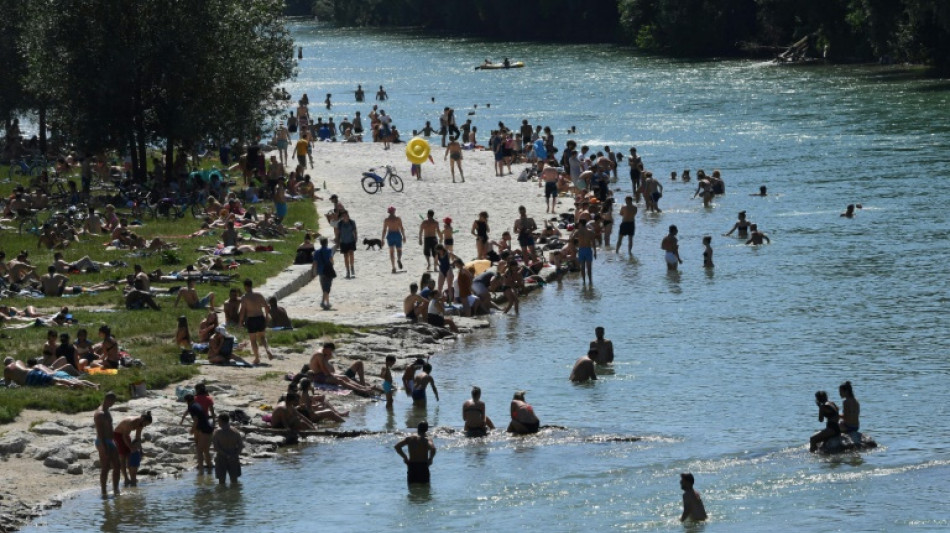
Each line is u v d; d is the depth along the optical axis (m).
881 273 91.06
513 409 59.38
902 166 138.12
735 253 102.25
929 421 58.28
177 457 54.88
